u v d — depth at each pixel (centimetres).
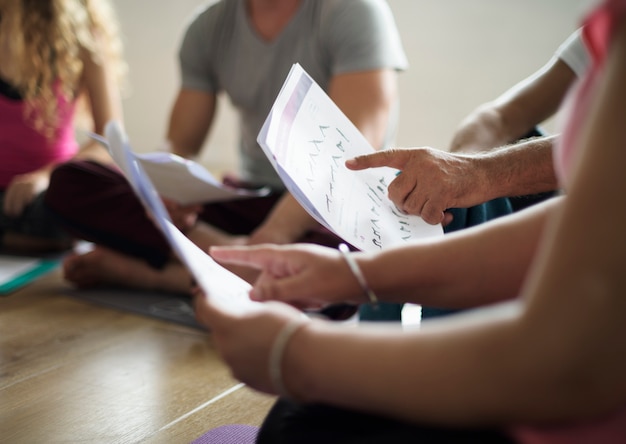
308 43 169
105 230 174
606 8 38
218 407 106
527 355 38
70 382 115
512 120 126
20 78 214
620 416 41
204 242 168
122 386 114
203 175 135
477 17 302
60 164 177
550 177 87
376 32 159
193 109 190
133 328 146
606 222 36
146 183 58
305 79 85
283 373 48
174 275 174
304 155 79
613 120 36
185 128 190
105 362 125
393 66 161
